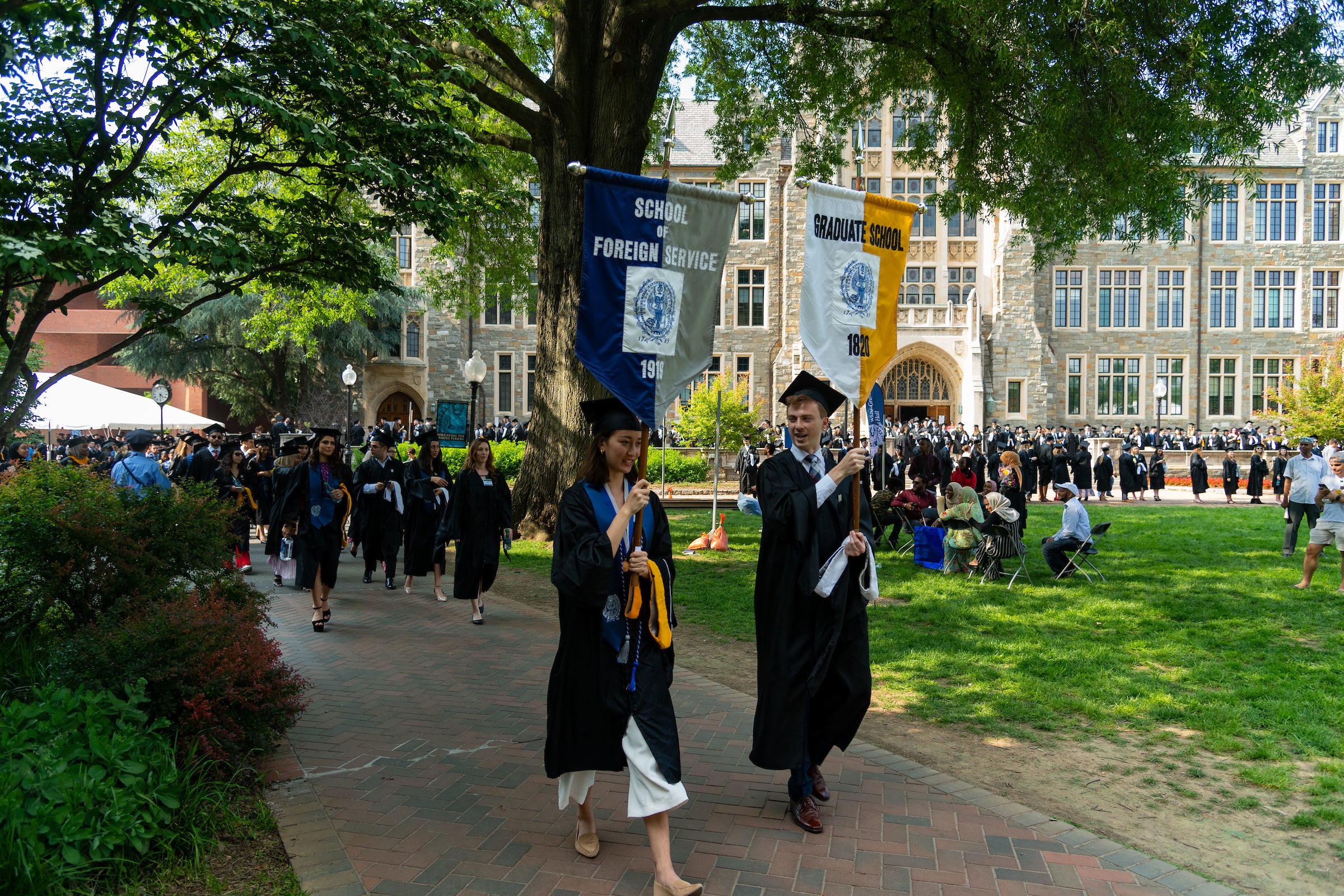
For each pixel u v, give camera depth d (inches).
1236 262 1491.1
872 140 1485.0
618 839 144.6
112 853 129.8
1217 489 1090.1
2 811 121.8
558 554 131.9
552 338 539.8
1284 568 441.7
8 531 195.0
